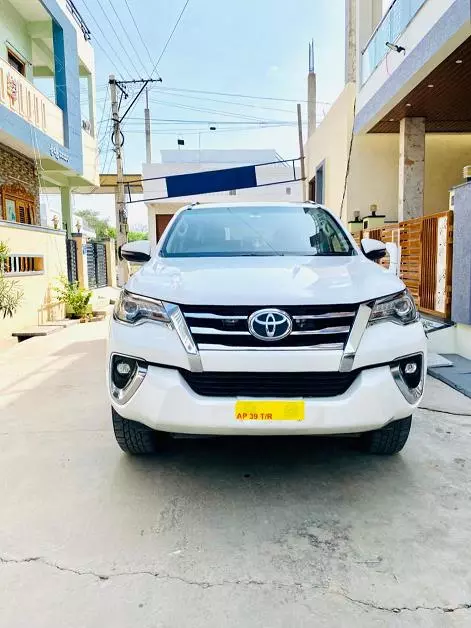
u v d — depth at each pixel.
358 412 2.39
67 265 11.67
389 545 2.18
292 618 1.76
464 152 11.60
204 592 1.90
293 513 2.45
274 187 21.67
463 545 2.18
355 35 11.62
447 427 3.53
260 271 2.85
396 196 11.22
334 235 3.77
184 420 2.39
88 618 1.77
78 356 6.50
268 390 2.40
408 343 2.57
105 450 3.24
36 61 13.95
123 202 16.88
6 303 7.32
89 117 15.55
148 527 2.34
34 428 3.68
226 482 2.78
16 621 1.75
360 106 10.62
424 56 7.14
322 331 2.40
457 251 5.54
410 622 1.74
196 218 3.96
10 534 2.29
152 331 2.50
